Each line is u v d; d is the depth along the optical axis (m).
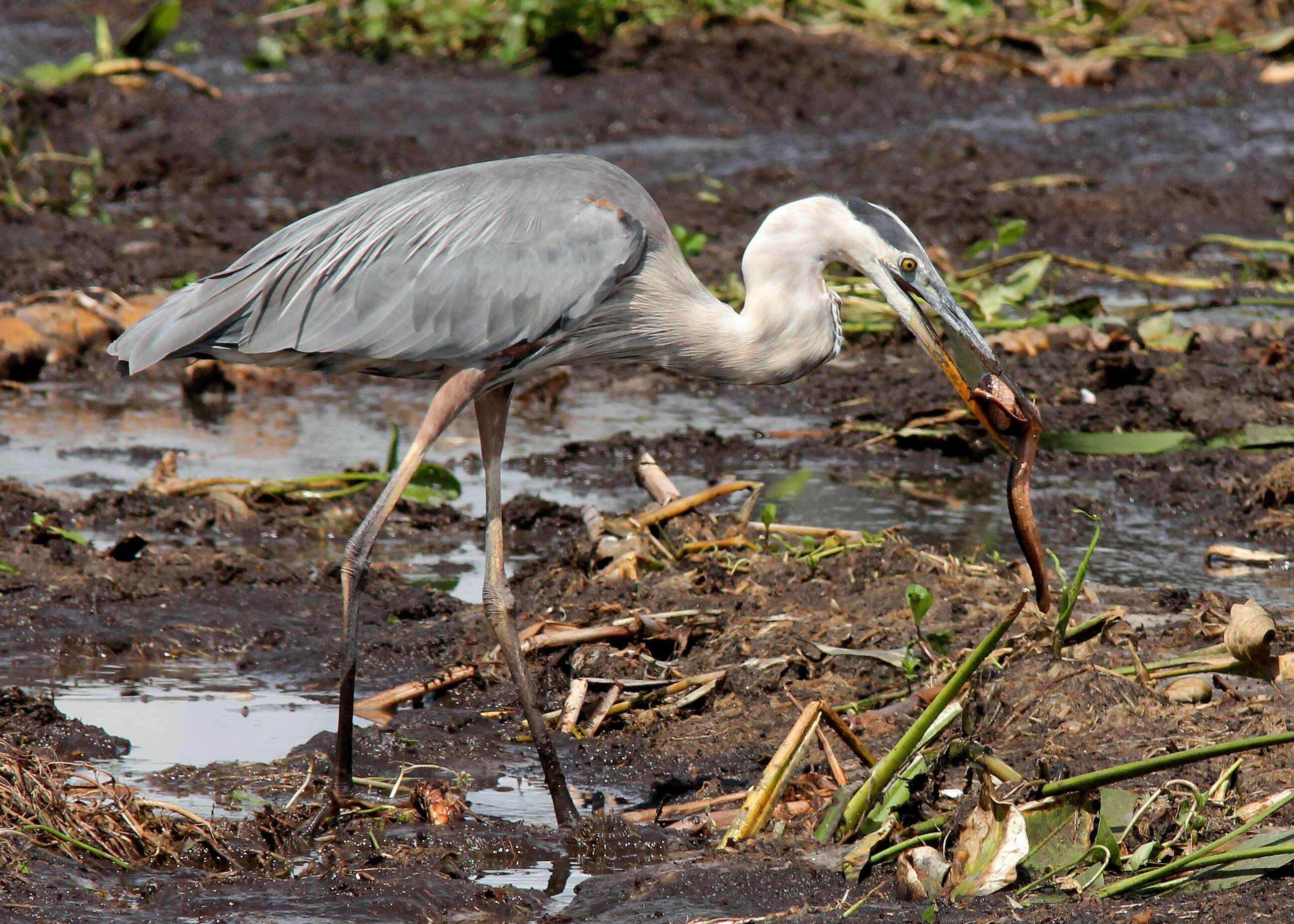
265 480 13.40
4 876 7.21
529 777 8.80
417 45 30.89
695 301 9.15
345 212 8.78
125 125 26.12
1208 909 6.50
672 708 9.43
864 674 9.72
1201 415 15.38
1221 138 26.86
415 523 13.00
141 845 7.70
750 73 29.17
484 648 10.38
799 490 13.84
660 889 7.21
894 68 29.58
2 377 16.89
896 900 6.99
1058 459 14.88
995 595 10.75
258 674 10.26
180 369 17.62
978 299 18.55
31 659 10.34
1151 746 8.38
